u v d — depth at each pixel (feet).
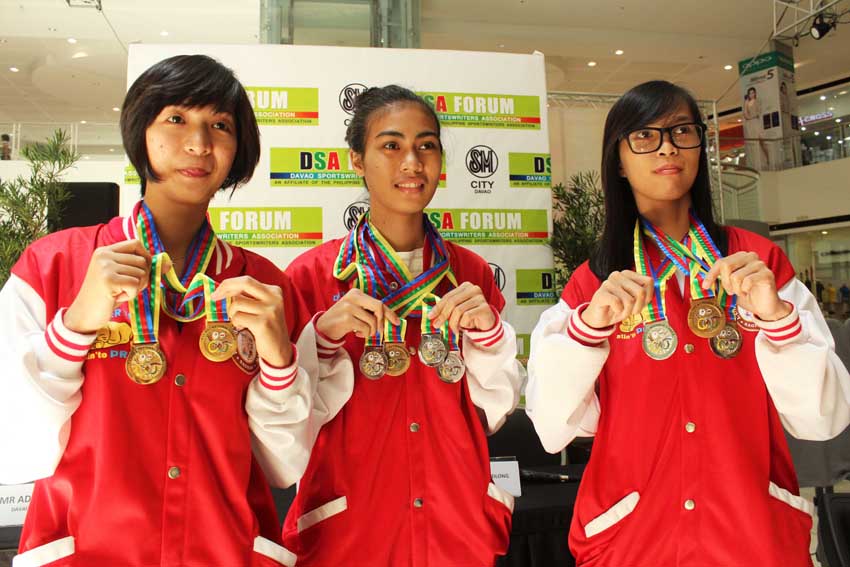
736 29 41.39
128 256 3.80
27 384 3.78
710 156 31.89
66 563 3.84
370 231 5.80
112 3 32.83
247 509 4.28
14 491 8.20
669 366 5.04
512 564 8.07
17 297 4.18
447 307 5.12
